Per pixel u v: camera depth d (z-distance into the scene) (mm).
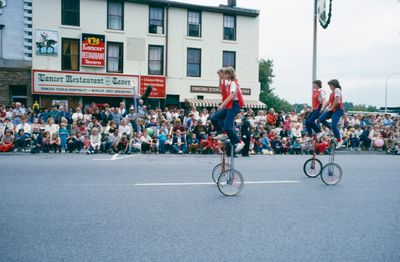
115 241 4125
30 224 4656
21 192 6406
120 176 8242
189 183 7547
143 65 25781
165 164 10461
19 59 22812
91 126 15906
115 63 25203
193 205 5754
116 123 18156
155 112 19094
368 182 8328
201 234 4426
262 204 5949
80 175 8258
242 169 9844
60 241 4090
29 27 22984
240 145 7012
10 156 12164
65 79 23688
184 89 26734
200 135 15773
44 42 23297
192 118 17547
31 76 22953
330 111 8219
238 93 6680
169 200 6039
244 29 28359
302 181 8164
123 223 4770
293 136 17109
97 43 24422
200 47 27172
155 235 4348
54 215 5062
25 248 3869
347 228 4812
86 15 24281
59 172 8602
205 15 27266
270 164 11078
